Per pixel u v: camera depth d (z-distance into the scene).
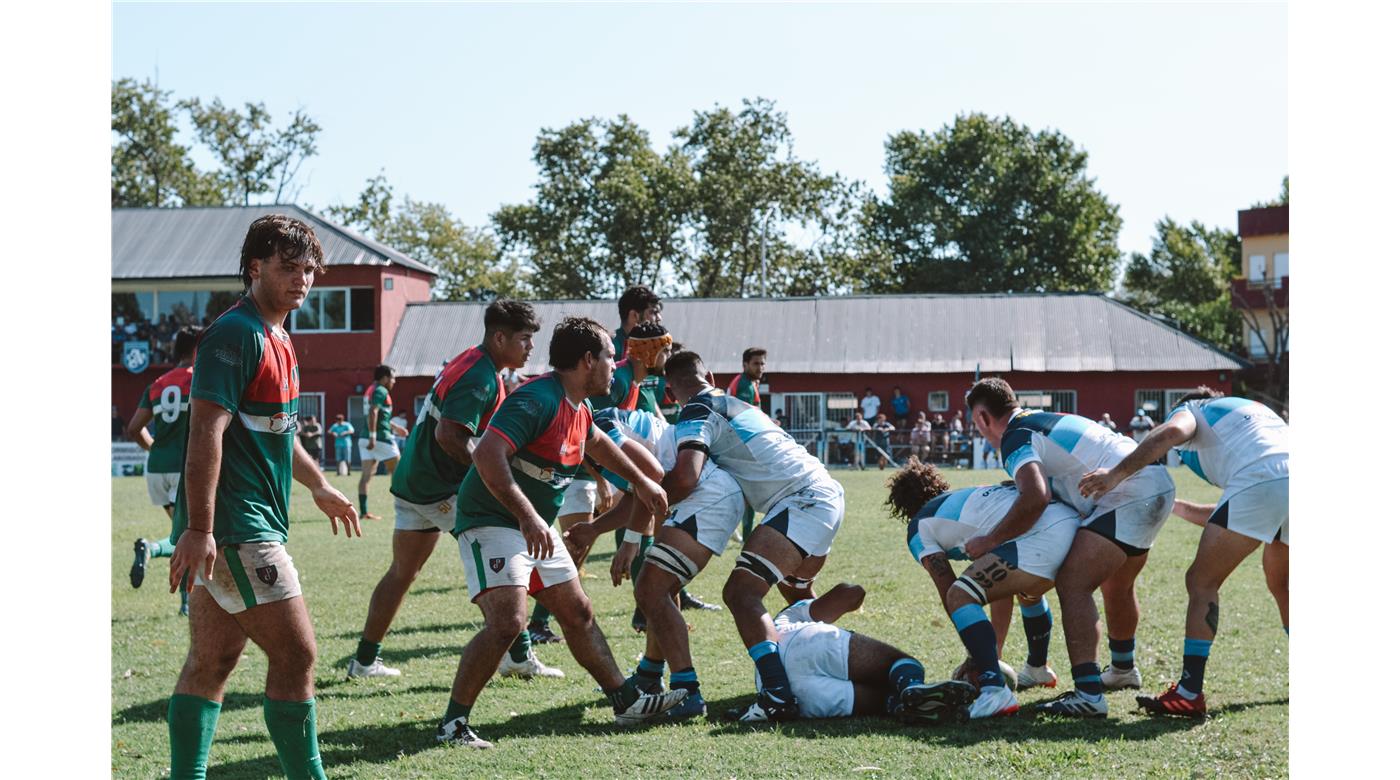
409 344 41.22
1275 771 4.50
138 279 41.03
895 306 40.47
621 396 7.14
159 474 8.28
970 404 5.92
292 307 4.02
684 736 5.14
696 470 5.61
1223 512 5.37
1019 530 5.44
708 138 54.66
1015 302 40.16
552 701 5.88
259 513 3.90
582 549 5.80
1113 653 6.00
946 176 62.06
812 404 38.62
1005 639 6.82
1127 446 5.67
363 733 5.24
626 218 52.03
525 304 5.72
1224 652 6.68
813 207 54.50
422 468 6.03
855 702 5.42
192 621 3.96
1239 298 47.25
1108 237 62.62
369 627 6.38
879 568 10.23
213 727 3.99
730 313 40.91
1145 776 4.46
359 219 62.72
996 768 4.56
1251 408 5.56
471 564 5.18
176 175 59.84
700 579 10.02
